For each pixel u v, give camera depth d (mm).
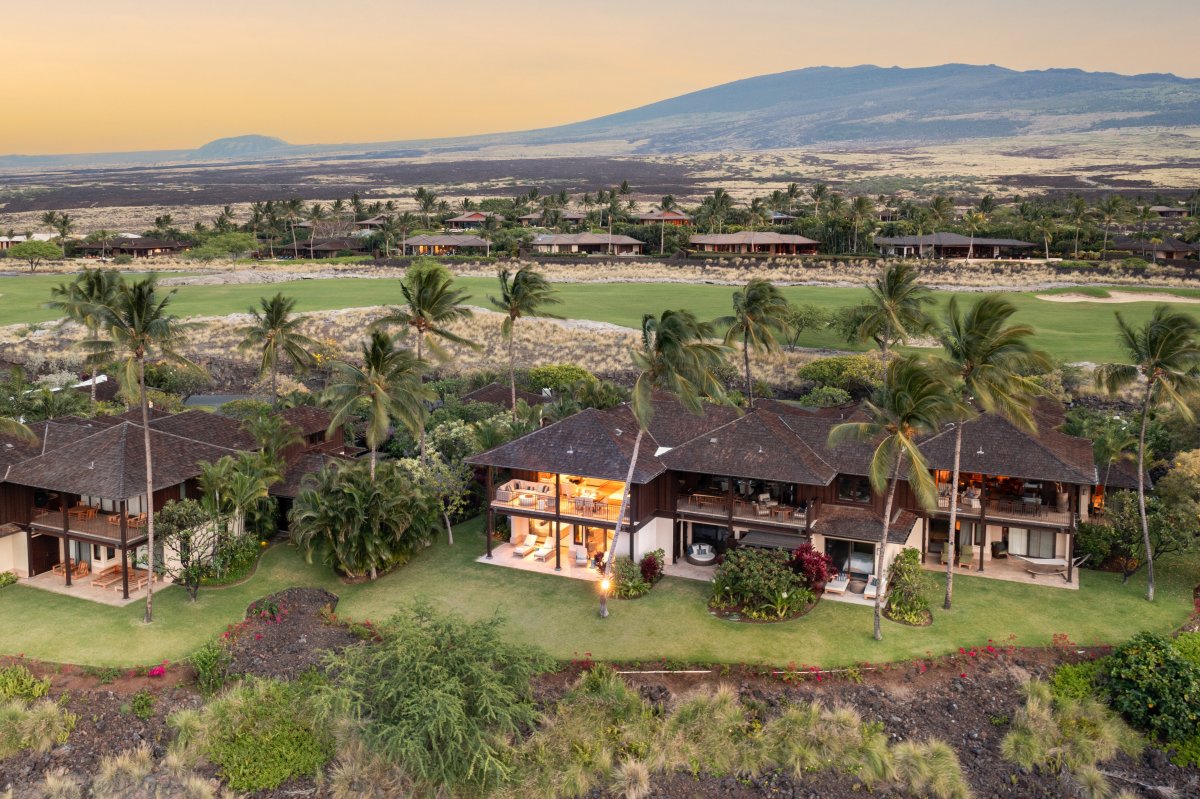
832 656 36844
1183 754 32094
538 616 40438
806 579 41031
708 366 41125
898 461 37812
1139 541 43375
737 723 33469
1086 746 32406
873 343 97312
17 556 44219
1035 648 37281
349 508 43125
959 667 36219
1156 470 54250
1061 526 42906
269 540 49125
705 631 38938
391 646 32812
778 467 43125
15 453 45500
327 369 95375
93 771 31562
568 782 31453
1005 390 38094
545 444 46031
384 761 31797
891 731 33156
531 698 34250
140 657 36781
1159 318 40875
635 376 91375
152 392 74938
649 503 45156
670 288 136125
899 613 39781
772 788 31266
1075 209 173000
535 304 66188
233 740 32812
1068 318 107375
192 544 41875
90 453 43344
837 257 151125
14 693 34219
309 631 39188
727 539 45312
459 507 51969
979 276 136000
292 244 192500
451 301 61250
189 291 135125
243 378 94312
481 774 31281
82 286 60969
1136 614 40062
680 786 31500
